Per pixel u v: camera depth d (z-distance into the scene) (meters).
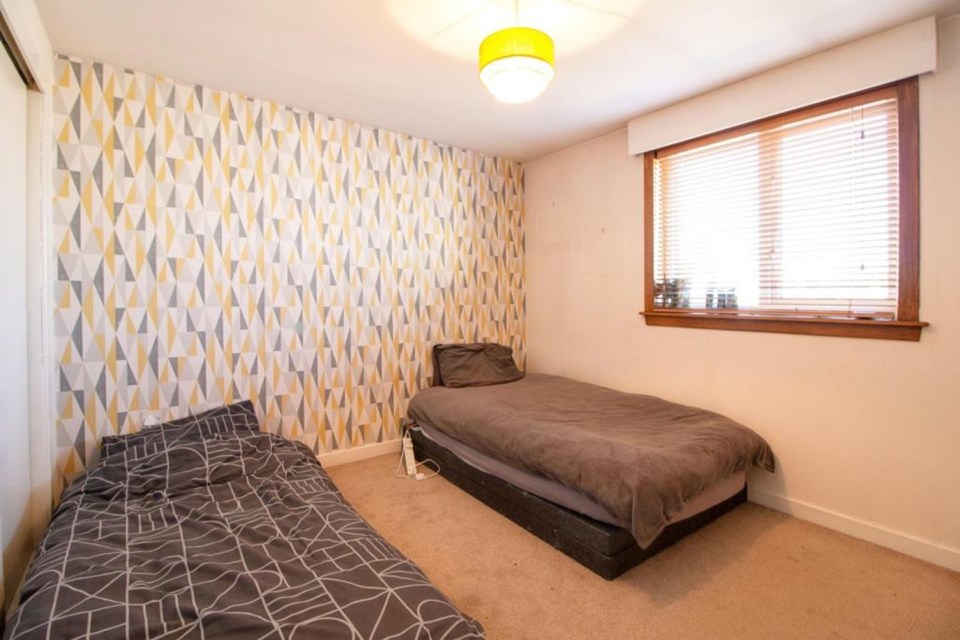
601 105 2.80
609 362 3.40
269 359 2.82
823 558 2.02
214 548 1.54
